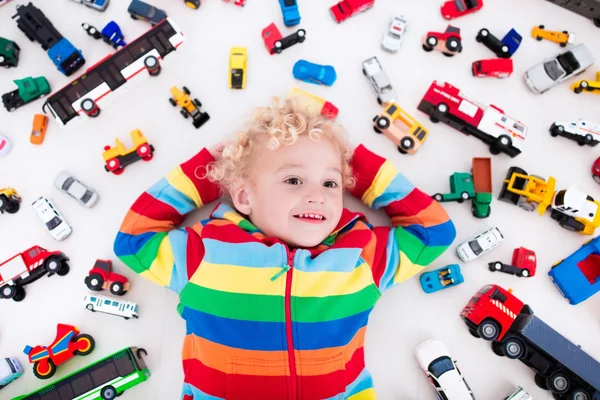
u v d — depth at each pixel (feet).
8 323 3.82
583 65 4.18
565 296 4.00
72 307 3.85
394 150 4.16
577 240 4.13
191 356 3.54
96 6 4.19
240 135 3.58
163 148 4.07
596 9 4.40
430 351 3.74
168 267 3.51
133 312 3.75
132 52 3.97
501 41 4.29
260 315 3.25
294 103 3.68
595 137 4.14
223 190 3.84
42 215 3.84
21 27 4.11
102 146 4.06
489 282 4.04
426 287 3.95
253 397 3.21
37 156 4.03
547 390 3.91
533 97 4.33
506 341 3.76
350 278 3.42
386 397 3.85
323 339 3.28
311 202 3.27
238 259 3.34
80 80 3.92
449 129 4.22
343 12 4.27
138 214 3.61
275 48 4.12
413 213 3.72
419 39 4.37
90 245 3.93
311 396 3.23
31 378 3.79
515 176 3.99
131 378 3.62
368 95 4.23
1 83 4.12
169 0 4.29
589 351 3.98
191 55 4.21
